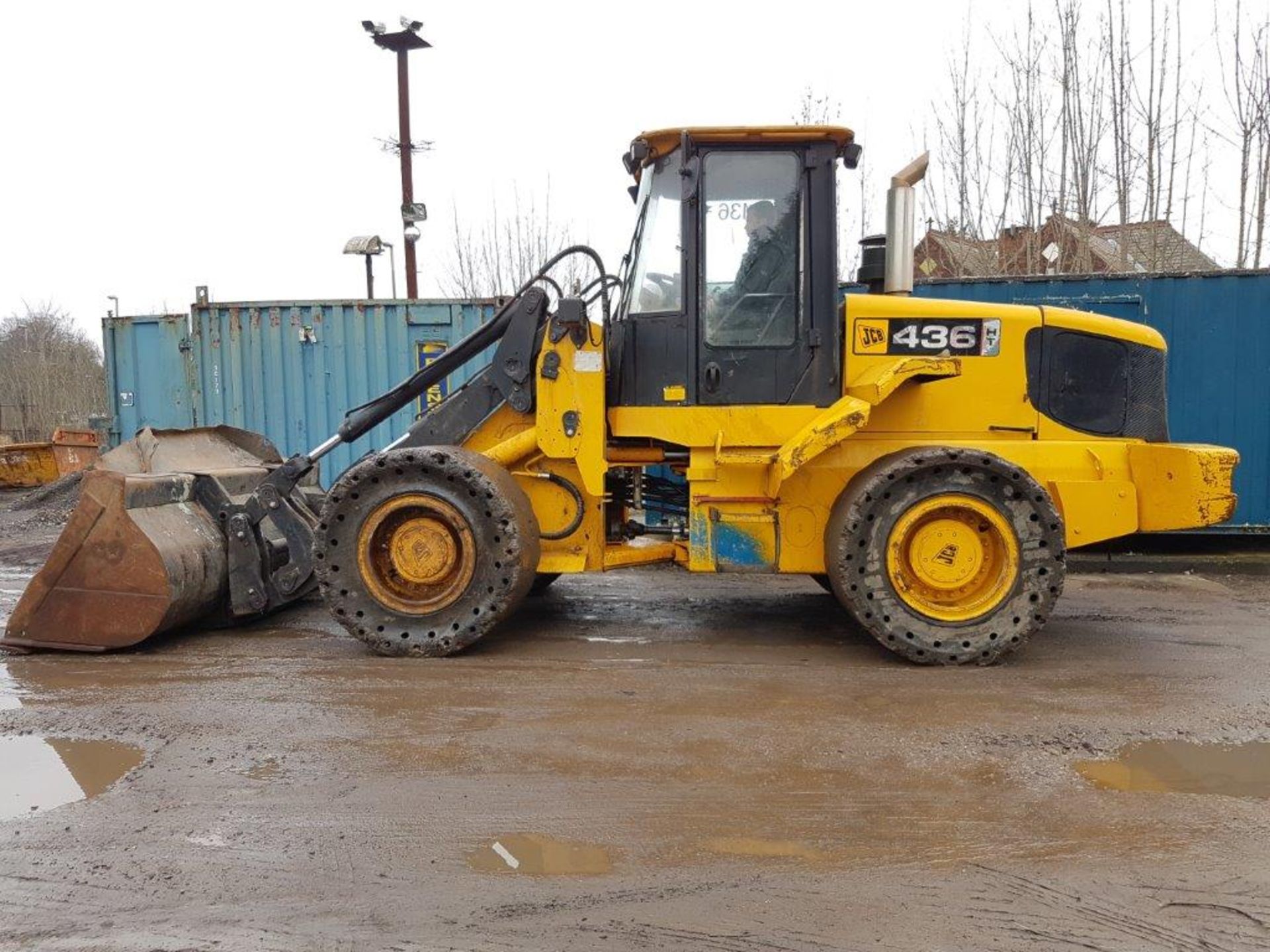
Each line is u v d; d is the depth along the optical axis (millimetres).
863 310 4789
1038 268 11047
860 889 2451
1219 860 2596
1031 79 11195
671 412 4762
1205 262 11203
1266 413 7789
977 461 4363
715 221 4688
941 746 3447
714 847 2684
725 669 4469
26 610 4711
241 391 9133
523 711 3828
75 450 14914
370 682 4227
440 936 2232
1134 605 6062
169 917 2311
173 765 3252
